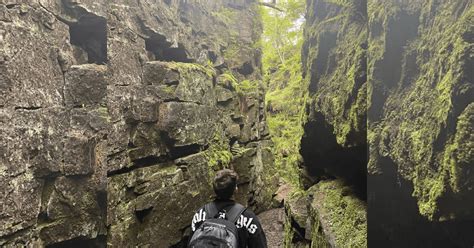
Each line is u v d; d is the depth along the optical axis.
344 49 3.61
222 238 2.70
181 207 7.64
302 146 5.41
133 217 6.37
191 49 10.54
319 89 4.35
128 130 6.61
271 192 14.46
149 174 7.02
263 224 11.90
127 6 7.02
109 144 5.84
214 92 10.60
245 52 14.60
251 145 13.27
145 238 6.56
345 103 3.31
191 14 11.62
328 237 3.34
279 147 18.53
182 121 8.02
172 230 7.29
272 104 21.48
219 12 14.48
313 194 4.65
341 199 3.83
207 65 11.16
